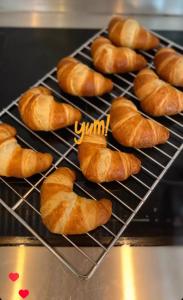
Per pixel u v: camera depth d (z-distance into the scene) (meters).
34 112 0.55
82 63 0.67
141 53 0.71
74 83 0.60
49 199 0.47
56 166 0.54
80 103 0.62
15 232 0.48
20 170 0.51
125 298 0.44
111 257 0.47
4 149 0.51
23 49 0.71
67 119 0.56
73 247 0.47
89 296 0.44
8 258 0.46
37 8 0.78
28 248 0.47
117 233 0.47
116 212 0.50
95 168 0.51
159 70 0.65
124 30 0.68
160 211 0.51
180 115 0.61
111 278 0.45
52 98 0.57
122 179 0.52
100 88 0.61
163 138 0.55
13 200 0.51
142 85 0.60
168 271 0.46
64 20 0.77
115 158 0.51
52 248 0.45
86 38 0.74
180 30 0.76
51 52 0.71
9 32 0.74
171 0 0.78
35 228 0.48
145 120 0.56
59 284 0.45
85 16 0.78
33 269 0.45
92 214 0.46
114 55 0.64
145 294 0.44
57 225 0.46
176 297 0.44
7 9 0.78
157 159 0.55
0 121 0.59
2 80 0.66
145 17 0.78
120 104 0.58
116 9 0.78
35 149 0.56
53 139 0.57
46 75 0.65
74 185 0.52
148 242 0.48
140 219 0.50
